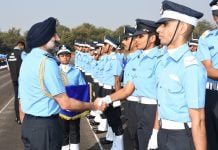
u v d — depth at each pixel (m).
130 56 5.71
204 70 3.20
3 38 56.66
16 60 9.83
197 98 3.10
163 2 3.40
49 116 3.74
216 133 5.02
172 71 3.28
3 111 12.26
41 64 3.71
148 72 5.11
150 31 5.19
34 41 3.81
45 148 3.73
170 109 3.30
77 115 6.27
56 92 3.70
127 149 7.32
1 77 26.98
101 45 10.37
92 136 8.66
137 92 5.23
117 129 6.87
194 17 3.33
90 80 13.57
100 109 4.91
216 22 4.84
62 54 6.25
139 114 5.25
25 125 3.79
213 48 4.81
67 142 6.45
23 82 3.80
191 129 3.23
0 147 7.77
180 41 3.34
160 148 3.47
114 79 7.67
